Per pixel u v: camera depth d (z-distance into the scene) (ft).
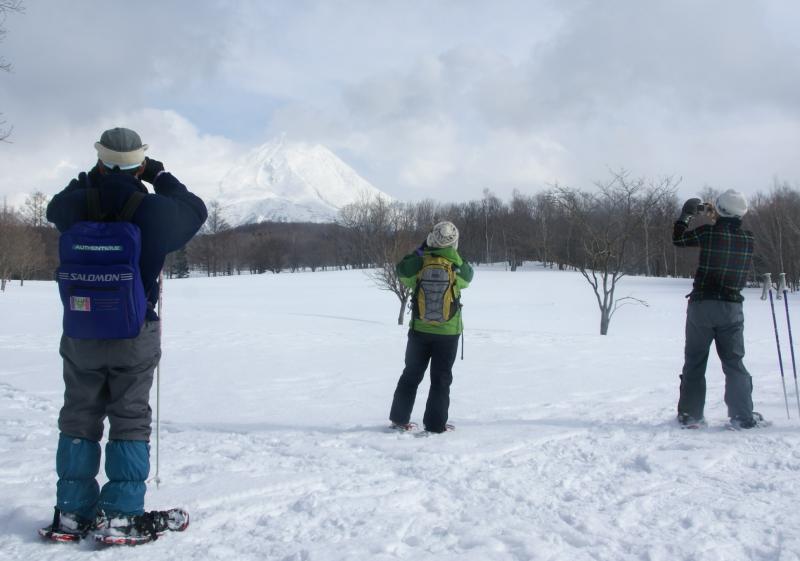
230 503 10.30
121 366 8.68
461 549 8.66
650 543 8.71
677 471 12.07
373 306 110.01
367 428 16.46
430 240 15.96
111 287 8.32
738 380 15.46
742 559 8.28
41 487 11.04
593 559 8.29
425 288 15.65
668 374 26.71
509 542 8.81
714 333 15.71
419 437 15.17
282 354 34.50
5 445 14.39
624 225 65.36
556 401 20.47
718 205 15.83
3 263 150.41
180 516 9.25
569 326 78.07
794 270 143.13
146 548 8.47
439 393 15.67
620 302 114.42
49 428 16.51
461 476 12.03
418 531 9.30
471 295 131.64
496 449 13.83
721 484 11.28
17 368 28.32
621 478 11.76
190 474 11.93
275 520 9.60
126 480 8.70
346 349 37.06
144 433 8.92
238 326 53.57
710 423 16.20
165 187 9.40
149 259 8.80
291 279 196.24
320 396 22.29
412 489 11.19
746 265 15.58
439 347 15.67
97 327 8.32
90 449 8.88
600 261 65.36
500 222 297.12
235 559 8.23
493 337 45.29
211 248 341.21
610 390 22.67
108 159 9.07
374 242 82.99
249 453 13.83
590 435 15.24
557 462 12.96
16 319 57.41
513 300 120.26
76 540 8.69
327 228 403.95
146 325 8.89
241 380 25.82
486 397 21.39
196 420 18.15
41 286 158.20
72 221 8.73
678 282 160.76
